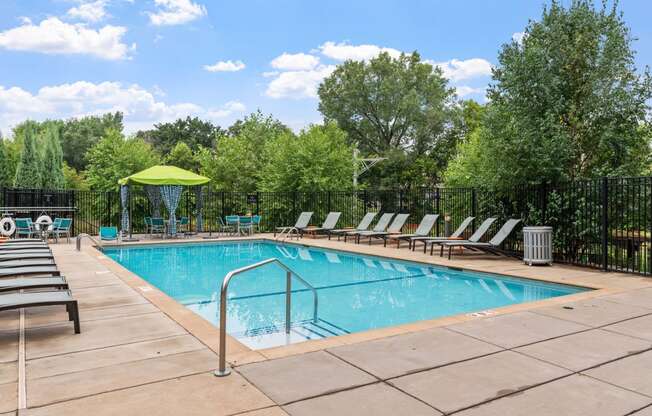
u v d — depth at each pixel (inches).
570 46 480.1
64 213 792.9
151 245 661.9
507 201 538.9
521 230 516.7
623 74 481.1
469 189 603.8
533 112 492.4
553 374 156.9
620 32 480.1
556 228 466.6
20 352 180.1
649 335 204.2
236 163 1133.1
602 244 406.6
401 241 692.7
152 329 213.5
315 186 896.3
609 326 218.5
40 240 505.0
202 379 151.3
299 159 903.7
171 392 140.9
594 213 435.5
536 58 480.1
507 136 492.1
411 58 1857.8
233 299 338.3
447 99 1850.4
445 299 336.8
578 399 137.1
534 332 207.6
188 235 796.0
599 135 483.5
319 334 243.1
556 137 456.4
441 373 157.1
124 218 729.0
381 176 1724.9
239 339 231.5
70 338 199.2
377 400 135.6
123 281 342.6
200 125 2289.6
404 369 160.7
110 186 1006.4
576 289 337.4
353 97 1852.9
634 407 131.7
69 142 2228.1
